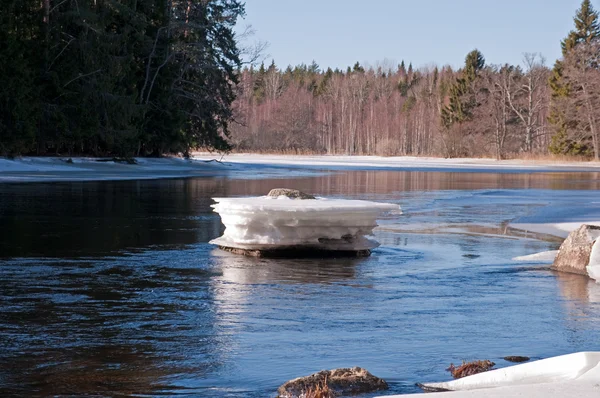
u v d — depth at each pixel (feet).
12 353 24.93
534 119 416.05
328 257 48.19
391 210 48.96
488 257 49.21
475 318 31.09
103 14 177.37
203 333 27.99
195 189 110.63
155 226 62.95
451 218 75.72
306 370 23.48
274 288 37.29
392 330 28.86
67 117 172.35
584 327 29.63
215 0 216.33
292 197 51.37
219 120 221.25
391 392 21.24
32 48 165.48
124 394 20.90
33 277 39.04
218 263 44.78
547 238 60.03
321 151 520.01
